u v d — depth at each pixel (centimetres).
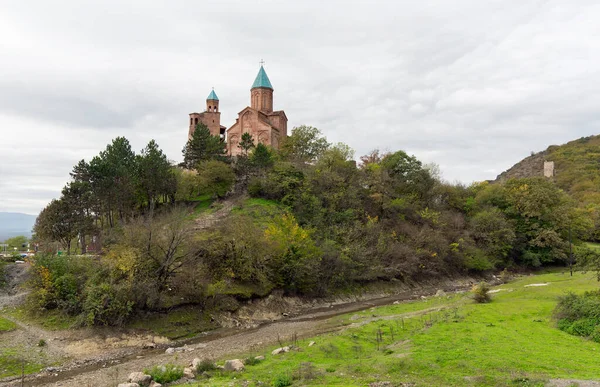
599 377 1833
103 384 2494
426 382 1912
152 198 6931
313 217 6819
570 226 8462
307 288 5322
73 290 3731
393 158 9712
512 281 6769
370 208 7988
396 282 6662
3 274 4341
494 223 8581
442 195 9938
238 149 10400
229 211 6900
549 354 2269
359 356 2556
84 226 5634
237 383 2084
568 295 3359
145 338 3553
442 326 3062
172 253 4144
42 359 2977
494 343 2506
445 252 7462
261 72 11206
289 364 2394
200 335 3822
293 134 10294
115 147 7188
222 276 4700
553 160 19938
